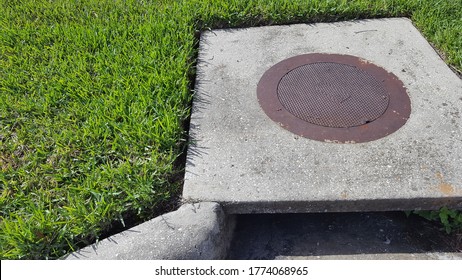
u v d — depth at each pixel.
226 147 2.40
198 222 2.04
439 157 2.30
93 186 2.19
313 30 3.29
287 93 2.73
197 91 2.78
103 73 2.86
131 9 3.48
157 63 2.91
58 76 2.86
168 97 2.65
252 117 2.58
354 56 3.01
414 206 2.17
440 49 3.07
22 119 2.57
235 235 2.32
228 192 2.18
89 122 2.50
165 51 3.01
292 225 2.36
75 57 3.01
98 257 1.93
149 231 2.01
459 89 2.71
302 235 2.30
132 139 2.41
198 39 3.29
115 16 3.41
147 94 2.64
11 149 2.42
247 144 2.42
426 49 3.05
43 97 2.71
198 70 2.94
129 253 1.93
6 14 3.50
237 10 3.39
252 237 2.31
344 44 3.13
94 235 2.05
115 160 2.37
